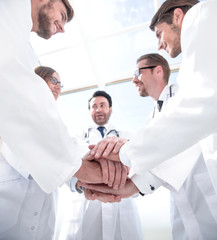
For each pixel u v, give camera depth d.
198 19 0.67
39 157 0.65
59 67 3.84
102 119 2.44
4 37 0.59
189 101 0.65
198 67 0.64
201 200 0.92
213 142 0.82
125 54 3.69
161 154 0.71
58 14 1.06
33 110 0.63
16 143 0.62
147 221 2.17
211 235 0.86
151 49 3.75
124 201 1.50
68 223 1.46
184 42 0.74
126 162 0.82
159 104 1.51
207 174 0.94
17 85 0.61
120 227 1.40
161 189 2.50
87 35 3.26
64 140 0.70
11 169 1.09
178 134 0.66
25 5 0.69
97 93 2.62
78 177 0.98
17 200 1.04
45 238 1.09
